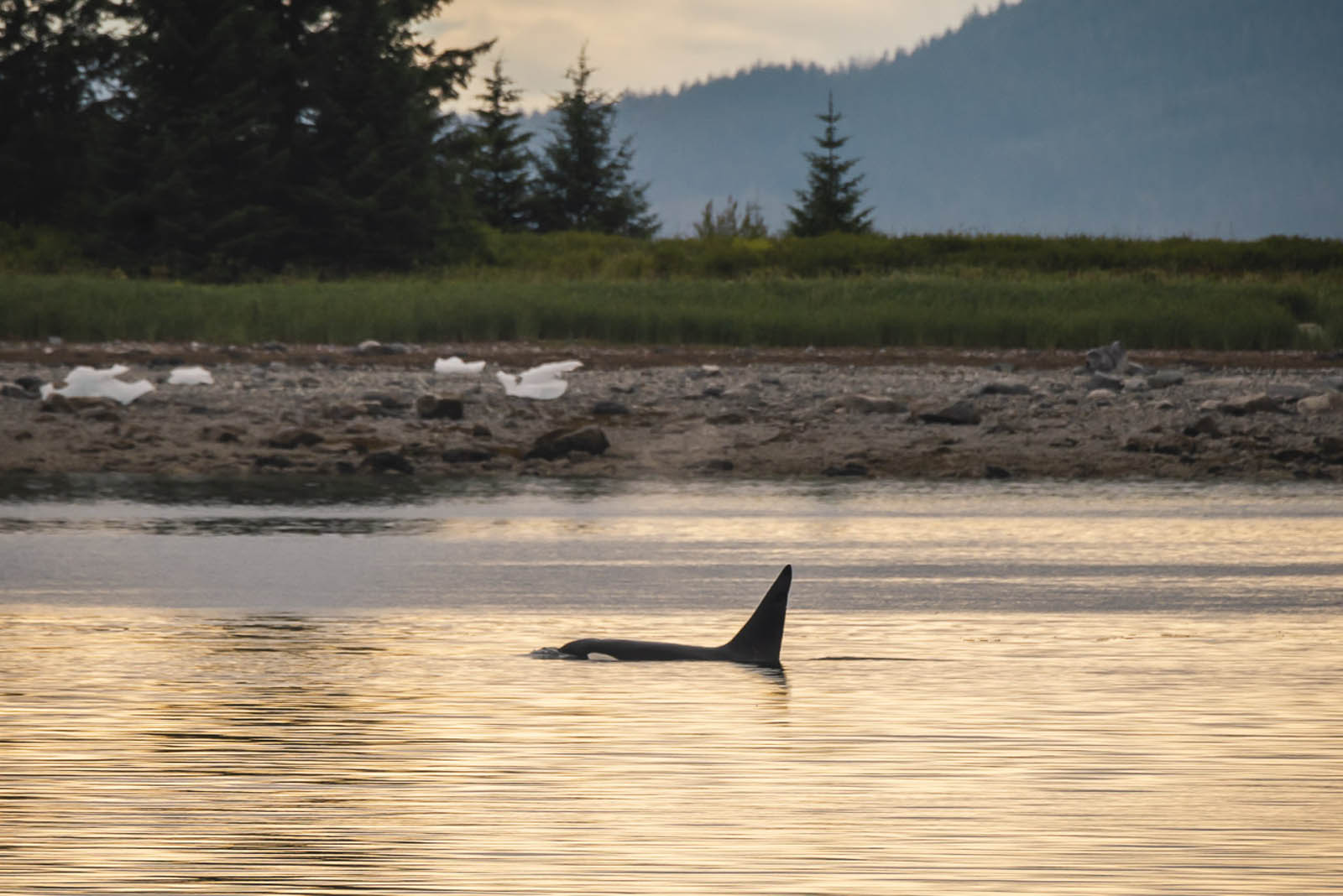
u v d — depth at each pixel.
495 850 19.34
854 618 39.19
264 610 40.12
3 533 56.28
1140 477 79.12
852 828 20.30
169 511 63.34
